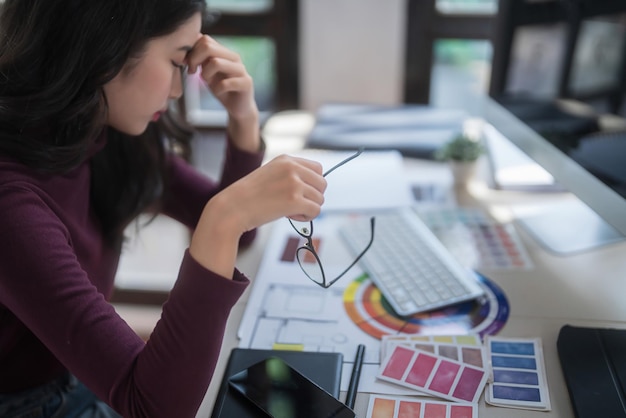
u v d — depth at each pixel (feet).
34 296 2.12
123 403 2.12
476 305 2.87
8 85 2.38
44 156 2.42
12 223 2.19
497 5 3.98
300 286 3.05
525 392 2.34
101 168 3.09
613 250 3.26
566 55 3.26
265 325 2.78
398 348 2.60
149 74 2.39
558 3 3.32
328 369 2.47
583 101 3.09
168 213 3.69
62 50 2.29
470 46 5.43
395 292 2.94
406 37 5.47
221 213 2.09
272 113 5.95
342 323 2.78
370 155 4.39
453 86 5.62
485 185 4.04
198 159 6.07
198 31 2.49
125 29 2.24
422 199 3.88
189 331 2.08
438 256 3.19
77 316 2.11
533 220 3.58
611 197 2.85
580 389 2.30
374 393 2.37
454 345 2.61
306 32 5.46
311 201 2.14
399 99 5.68
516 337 2.65
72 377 2.98
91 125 2.51
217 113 6.02
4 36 2.36
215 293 2.07
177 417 2.13
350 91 5.67
